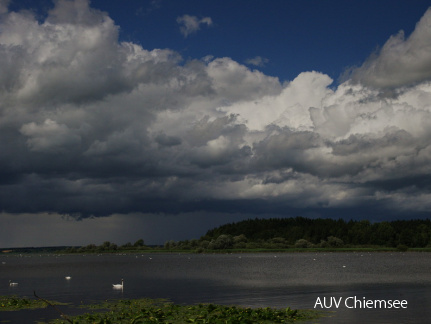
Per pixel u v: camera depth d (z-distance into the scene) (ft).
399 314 123.34
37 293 191.01
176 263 509.76
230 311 122.72
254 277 269.03
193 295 175.42
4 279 287.89
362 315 122.11
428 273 288.10
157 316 121.29
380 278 247.91
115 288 209.15
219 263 485.15
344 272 305.12
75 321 117.19
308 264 436.76
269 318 114.62
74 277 296.30
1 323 116.67
